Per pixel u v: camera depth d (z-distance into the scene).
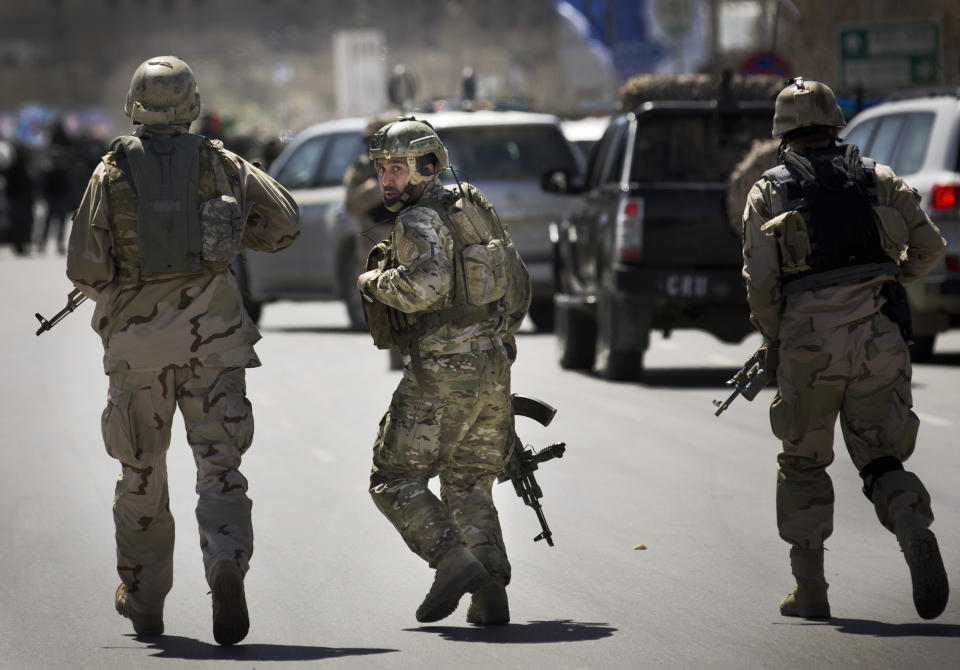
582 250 52.09
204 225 21.30
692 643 20.84
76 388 51.94
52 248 157.38
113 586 25.42
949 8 106.25
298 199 70.12
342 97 174.38
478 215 21.72
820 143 22.14
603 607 23.09
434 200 21.55
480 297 21.47
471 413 21.69
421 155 21.55
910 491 21.00
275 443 39.53
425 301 21.23
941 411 41.75
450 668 19.88
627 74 115.19
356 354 59.84
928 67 85.25
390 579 25.31
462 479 22.38
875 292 21.61
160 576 22.16
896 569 25.11
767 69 82.06
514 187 65.12
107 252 21.31
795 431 21.91
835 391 21.61
